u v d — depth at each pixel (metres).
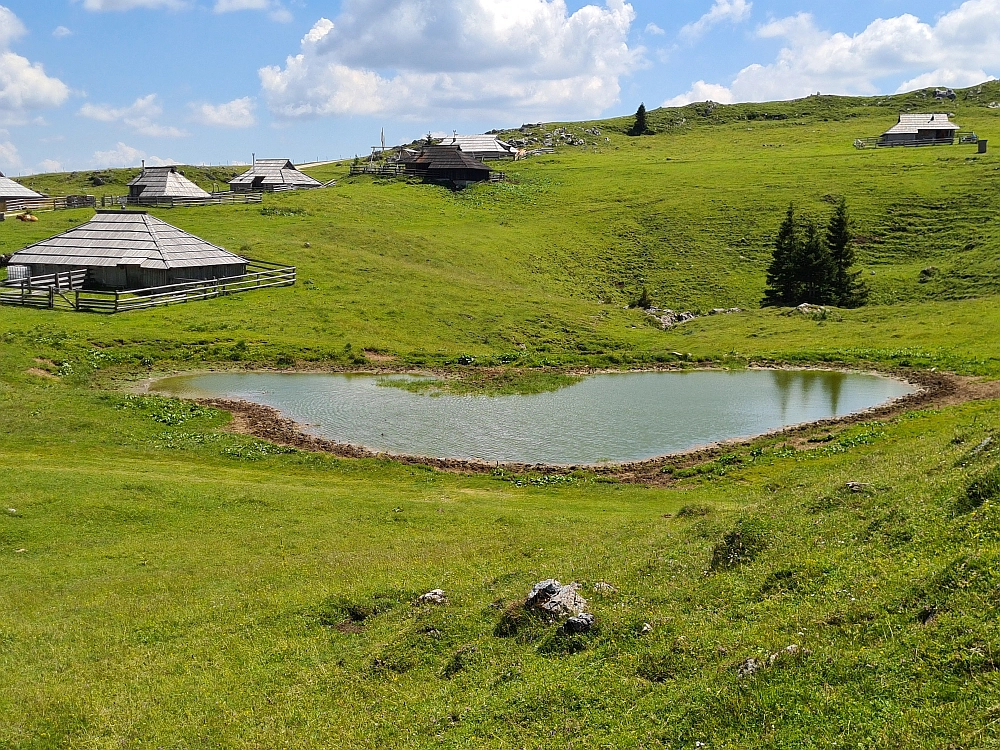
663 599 19.23
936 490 21.00
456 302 82.12
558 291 97.62
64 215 109.44
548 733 14.68
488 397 55.56
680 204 130.62
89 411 47.03
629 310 89.12
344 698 18.42
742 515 25.34
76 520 31.59
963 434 31.45
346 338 69.25
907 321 74.62
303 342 66.81
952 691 12.37
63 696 19.52
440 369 63.47
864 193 128.25
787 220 95.88
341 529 32.03
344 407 52.31
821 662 13.98
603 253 113.12
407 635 20.70
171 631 23.23
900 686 12.88
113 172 191.50
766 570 19.19
